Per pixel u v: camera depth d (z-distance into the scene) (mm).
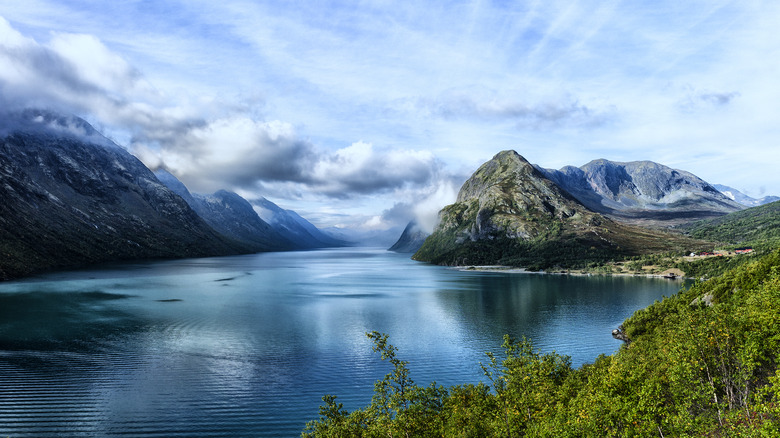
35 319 165875
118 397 92062
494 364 71438
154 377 104125
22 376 103000
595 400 56125
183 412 85188
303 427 79750
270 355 122875
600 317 179750
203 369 110375
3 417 82062
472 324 166000
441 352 127125
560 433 50219
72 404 88250
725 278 123750
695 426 47094
